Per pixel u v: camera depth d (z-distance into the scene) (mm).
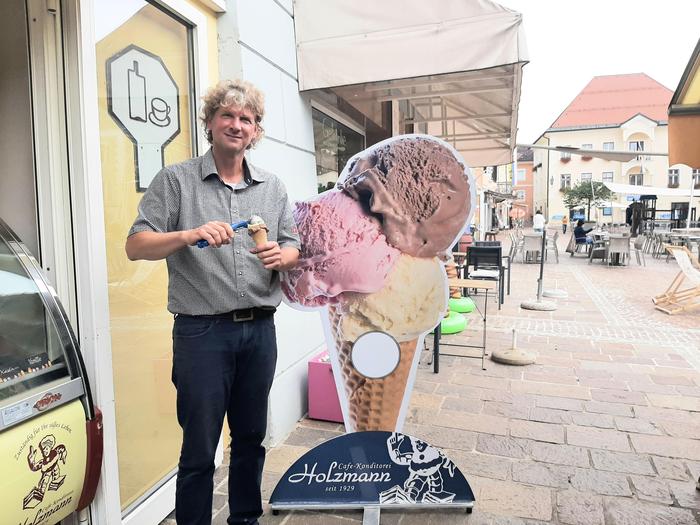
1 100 1967
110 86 2281
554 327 6648
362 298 2393
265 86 3197
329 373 3500
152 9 2527
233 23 2898
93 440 1759
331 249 2359
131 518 2264
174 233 1646
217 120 1823
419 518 2443
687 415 3697
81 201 1976
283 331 3336
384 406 2473
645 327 6652
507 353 5051
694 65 2979
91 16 1997
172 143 2709
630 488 2715
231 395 2045
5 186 2020
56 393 1604
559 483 2768
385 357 2441
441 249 2371
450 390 4230
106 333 2076
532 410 3799
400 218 2348
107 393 2092
